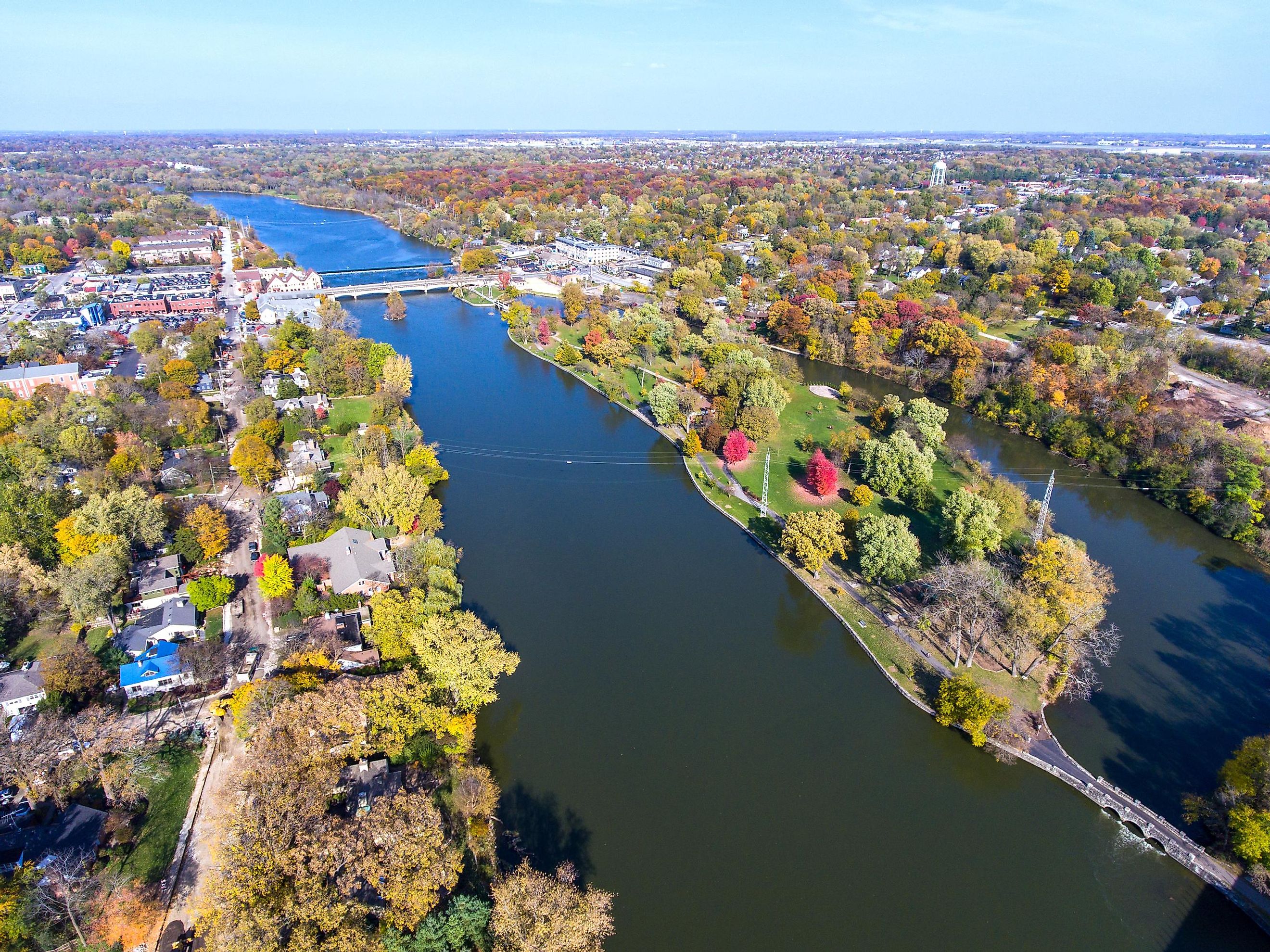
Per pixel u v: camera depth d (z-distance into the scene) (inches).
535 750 4685.0
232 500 7121.1
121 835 3823.8
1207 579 6491.1
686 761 4650.6
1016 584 5516.7
